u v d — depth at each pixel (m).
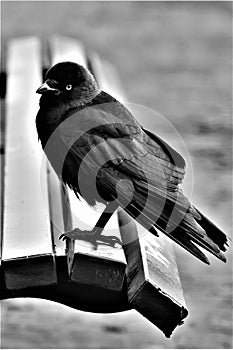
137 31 25.70
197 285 11.74
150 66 22.59
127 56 23.34
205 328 10.63
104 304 8.25
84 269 7.92
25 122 12.31
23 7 27.86
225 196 14.45
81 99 10.13
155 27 26.19
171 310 7.91
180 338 10.35
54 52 16.30
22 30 25.05
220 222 13.39
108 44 24.34
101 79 15.24
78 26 26.02
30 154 11.00
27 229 8.65
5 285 8.02
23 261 7.88
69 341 10.03
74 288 8.20
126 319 10.63
